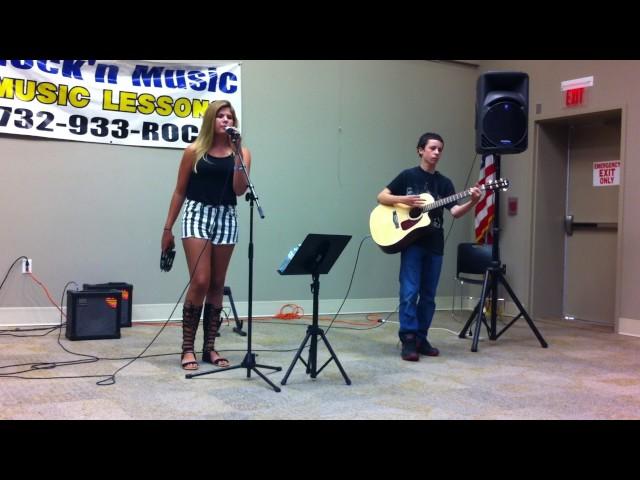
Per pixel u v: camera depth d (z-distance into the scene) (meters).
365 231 6.12
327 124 5.91
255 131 5.59
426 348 4.08
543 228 6.08
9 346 4.05
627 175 5.22
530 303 6.04
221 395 2.96
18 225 4.80
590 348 4.45
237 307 5.55
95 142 5.01
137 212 5.17
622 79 5.25
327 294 5.93
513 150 4.33
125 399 2.85
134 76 5.12
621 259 5.25
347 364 3.75
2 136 4.73
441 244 4.03
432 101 6.48
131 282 5.16
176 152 5.29
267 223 5.64
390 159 6.24
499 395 3.10
